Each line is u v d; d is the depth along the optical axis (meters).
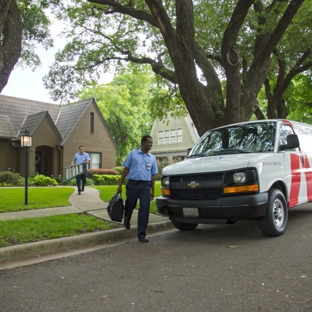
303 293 3.64
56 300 3.71
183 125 34.91
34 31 12.23
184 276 4.34
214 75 10.69
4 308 3.53
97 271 4.73
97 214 8.57
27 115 25.22
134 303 3.56
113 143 27.75
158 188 14.90
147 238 6.88
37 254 5.75
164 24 9.45
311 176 7.87
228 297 3.61
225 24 13.59
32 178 20.02
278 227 6.26
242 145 6.99
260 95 23.80
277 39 10.03
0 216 8.10
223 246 5.79
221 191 5.86
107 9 13.21
